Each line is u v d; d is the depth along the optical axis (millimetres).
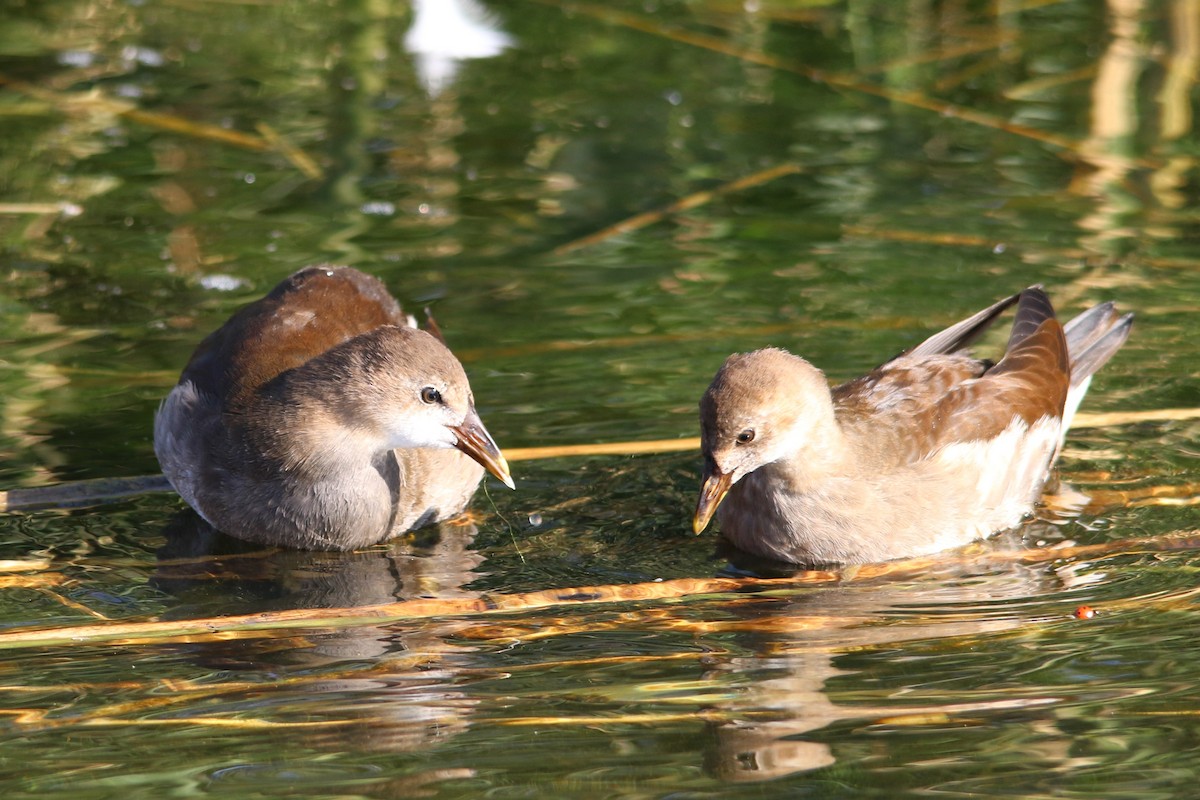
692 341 13359
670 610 9680
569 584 10203
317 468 10758
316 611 9469
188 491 11281
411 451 11281
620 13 21078
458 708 8227
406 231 15609
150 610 9805
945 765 7449
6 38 20094
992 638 9070
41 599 9930
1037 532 10969
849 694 8305
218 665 8859
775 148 17406
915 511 10805
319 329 11695
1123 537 10656
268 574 10508
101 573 10383
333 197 16391
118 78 19109
